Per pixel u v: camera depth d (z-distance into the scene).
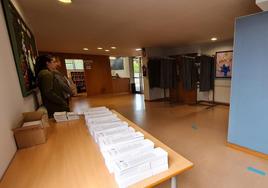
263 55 2.04
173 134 3.27
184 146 2.73
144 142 1.04
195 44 6.12
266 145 2.18
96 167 0.92
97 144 1.20
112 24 3.07
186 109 5.27
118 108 5.88
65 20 2.75
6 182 0.83
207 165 2.17
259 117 2.19
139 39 4.59
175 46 6.53
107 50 6.79
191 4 2.25
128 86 10.44
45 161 1.00
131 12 2.48
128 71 10.77
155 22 3.04
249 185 1.79
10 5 1.43
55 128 1.57
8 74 1.24
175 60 5.75
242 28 2.19
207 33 4.16
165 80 5.68
